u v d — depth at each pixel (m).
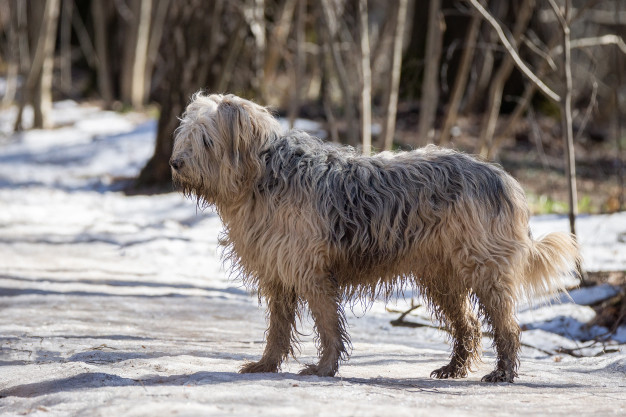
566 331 11.45
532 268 7.66
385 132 20.34
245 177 7.14
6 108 41.12
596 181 25.19
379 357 8.78
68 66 45.78
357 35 21.20
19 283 13.06
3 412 5.95
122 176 28.12
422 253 7.25
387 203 7.12
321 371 7.09
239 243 7.31
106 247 17.45
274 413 5.28
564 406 6.18
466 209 7.11
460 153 7.54
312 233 6.93
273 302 7.50
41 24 35.84
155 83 43.97
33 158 31.28
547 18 27.09
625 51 16.31
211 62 25.16
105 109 41.50
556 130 30.11
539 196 22.25
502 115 31.38
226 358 8.27
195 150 7.02
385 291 7.68
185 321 10.83
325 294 7.05
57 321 10.23
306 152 7.23
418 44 31.55
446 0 30.22
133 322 10.52
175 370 7.36
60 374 7.01
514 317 7.66
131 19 41.66
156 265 15.78
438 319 8.04
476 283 7.20
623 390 7.14
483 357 9.11
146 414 5.27
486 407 6.03
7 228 19.22
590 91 32.88
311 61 35.72
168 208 22.52
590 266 14.52
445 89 17.61
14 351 8.38
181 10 25.06
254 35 26.25
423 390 6.72
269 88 33.31
